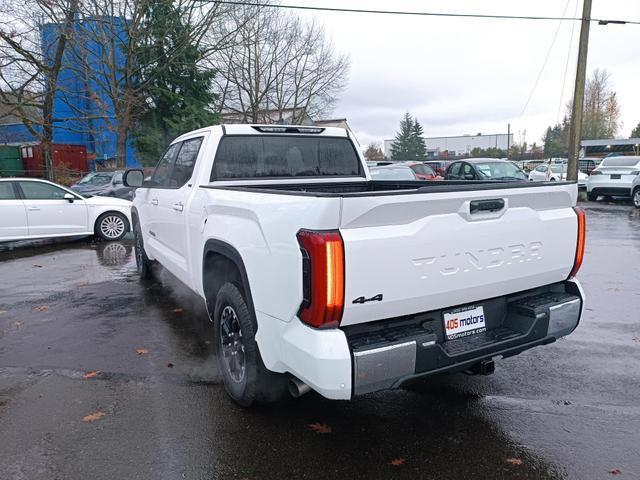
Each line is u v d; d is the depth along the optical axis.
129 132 24.66
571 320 3.50
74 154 27.22
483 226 3.05
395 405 3.69
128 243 11.40
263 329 3.10
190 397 3.82
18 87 22.94
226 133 4.68
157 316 5.83
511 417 3.51
